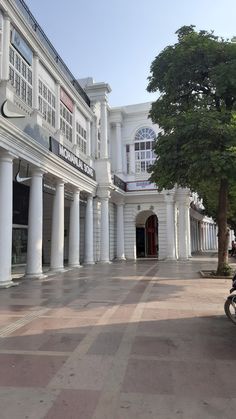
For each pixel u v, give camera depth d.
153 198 31.34
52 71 18.95
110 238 30.09
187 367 4.96
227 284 13.37
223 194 15.99
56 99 19.78
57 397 4.04
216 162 12.80
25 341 6.14
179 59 14.63
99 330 6.83
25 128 14.41
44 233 25.14
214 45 14.27
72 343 6.03
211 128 13.10
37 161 15.30
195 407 3.81
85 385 4.36
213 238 70.19
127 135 34.41
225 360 5.24
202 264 24.45
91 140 27.02
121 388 4.28
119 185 29.69
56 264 18.12
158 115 16.66
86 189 23.23
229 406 3.84
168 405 3.86
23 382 4.45
